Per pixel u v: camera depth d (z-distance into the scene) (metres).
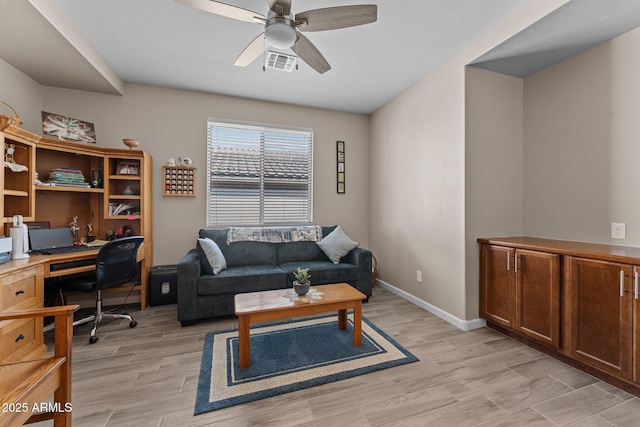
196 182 3.45
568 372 1.87
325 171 4.07
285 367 1.92
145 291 3.03
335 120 4.12
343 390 1.69
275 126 3.80
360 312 2.22
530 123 2.75
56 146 2.58
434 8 1.98
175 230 3.38
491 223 2.66
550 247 2.04
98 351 2.13
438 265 2.88
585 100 2.33
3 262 1.97
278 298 2.17
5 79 2.42
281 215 3.90
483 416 1.47
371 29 2.23
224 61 2.72
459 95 2.59
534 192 2.71
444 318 2.77
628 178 2.08
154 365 1.94
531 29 2.01
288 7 1.64
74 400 1.58
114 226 3.14
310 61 2.20
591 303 1.79
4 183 2.24
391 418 1.46
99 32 2.27
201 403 1.56
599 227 2.25
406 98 3.37
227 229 3.42
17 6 1.76
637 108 2.03
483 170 2.62
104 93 3.09
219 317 2.81
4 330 1.74
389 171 3.77
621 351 1.64
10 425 0.98
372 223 4.22
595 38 2.14
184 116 3.39
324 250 3.52
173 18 2.10
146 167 3.01
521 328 2.22
